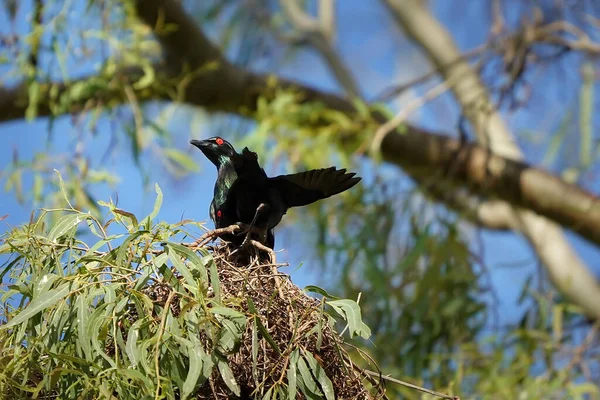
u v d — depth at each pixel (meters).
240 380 6.79
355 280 13.64
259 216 8.38
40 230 7.36
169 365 6.36
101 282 6.57
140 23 14.87
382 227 14.05
